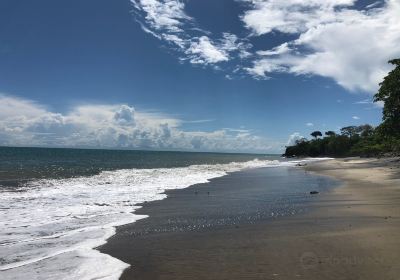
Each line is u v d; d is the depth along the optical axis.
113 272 7.90
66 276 7.62
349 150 128.25
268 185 27.64
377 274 7.46
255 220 13.70
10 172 34.56
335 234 10.98
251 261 8.60
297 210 15.80
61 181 27.09
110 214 14.80
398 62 41.00
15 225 12.45
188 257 9.03
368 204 16.95
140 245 10.19
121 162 65.50
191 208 16.64
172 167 52.50
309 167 56.09
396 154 68.12
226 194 21.91
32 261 8.63
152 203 18.05
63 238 10.86
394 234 10.83
